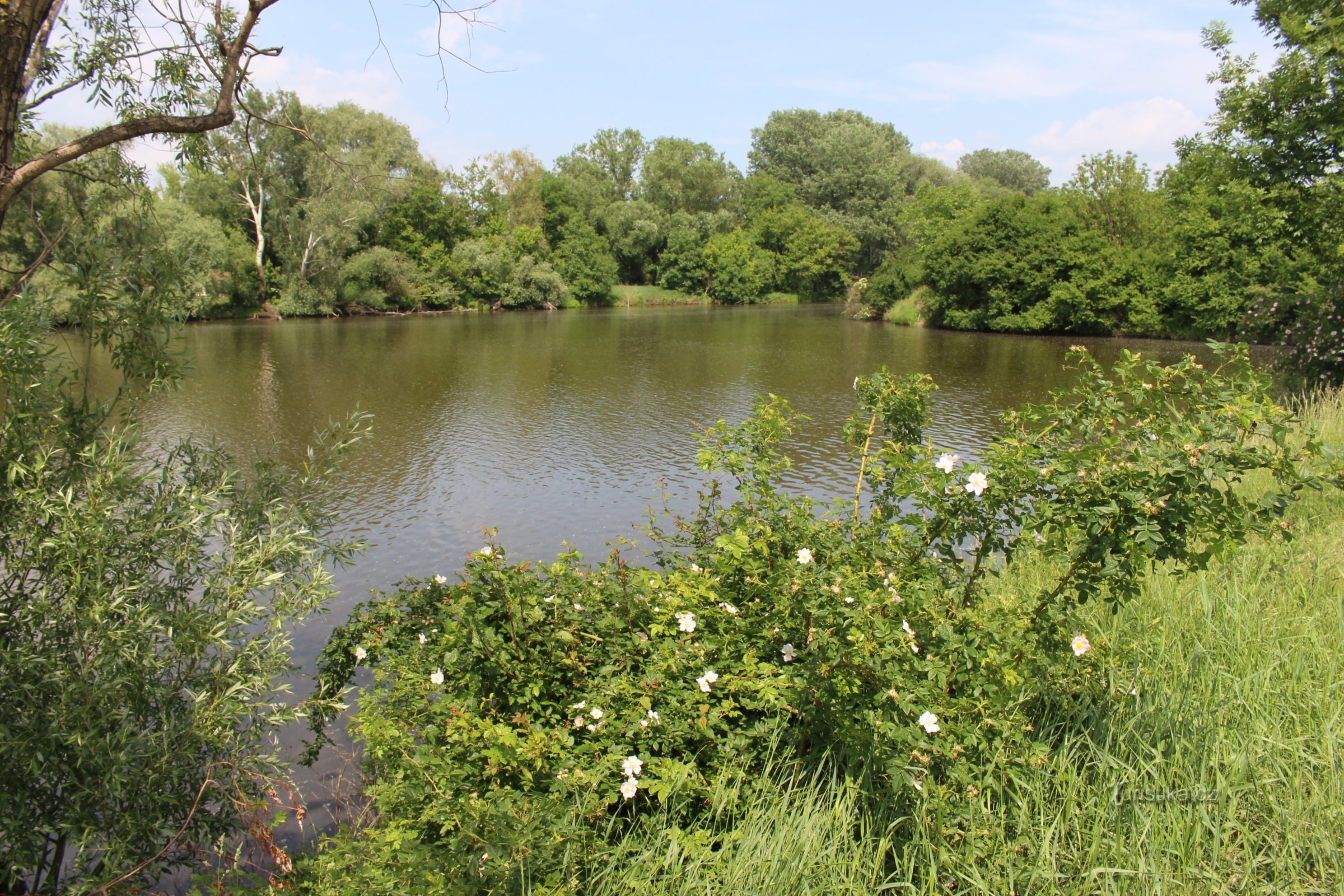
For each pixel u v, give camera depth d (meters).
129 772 3.13
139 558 3.44
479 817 2.53
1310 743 3.20
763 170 80.06
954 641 2.83
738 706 3.18
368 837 3.02
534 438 14.98
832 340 33.81
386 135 48.22
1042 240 36.00
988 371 23.62
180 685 3.39
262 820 3.53
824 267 70.12
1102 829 2.78
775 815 2.82
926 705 2.75
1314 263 13.31
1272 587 4.59
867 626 2.80
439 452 13.91
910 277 44.47
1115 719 3.32
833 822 2.85
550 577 3.59
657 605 3.40
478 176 60.75
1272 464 2.74
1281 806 2.89
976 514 3.20
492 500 11.23
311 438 14.28
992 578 5.45
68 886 3.20
